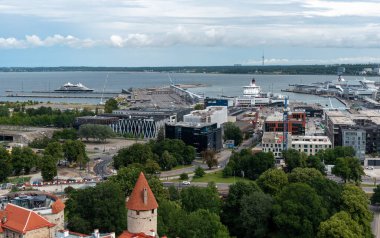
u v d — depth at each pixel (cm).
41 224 17950
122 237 17188
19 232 17400
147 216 17400
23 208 18462
